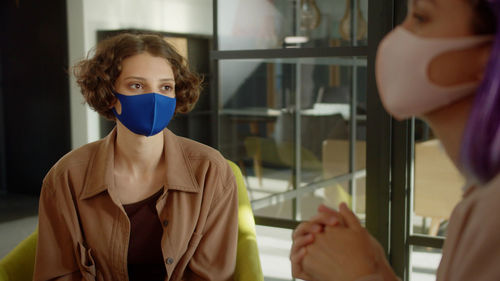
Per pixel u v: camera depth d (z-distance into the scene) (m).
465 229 0.53
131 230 1.46
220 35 2.47
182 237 1.46
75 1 4.94
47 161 5.35
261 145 2.56
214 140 2.57
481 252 0.48
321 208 0.77
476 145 0.50
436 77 0.54
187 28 5.36
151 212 1.47
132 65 1.38
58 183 1.46
